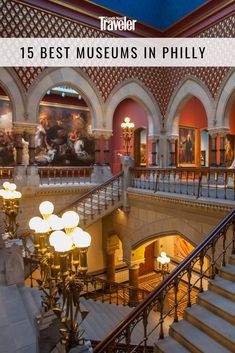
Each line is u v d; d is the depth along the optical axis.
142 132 14.55
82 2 10.27
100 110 11.10
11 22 9.09
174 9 11.56
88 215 9.09
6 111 12.71
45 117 13.79
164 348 3.51
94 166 11.35
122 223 10.41
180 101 11.83
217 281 4.22
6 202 6.13
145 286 12.23
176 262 12.77
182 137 13.55
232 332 3.32
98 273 12.33
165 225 8.19
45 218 3.45
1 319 4.41
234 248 4.61
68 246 2.63
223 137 10.21
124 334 3.37
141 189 8.91
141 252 10.11
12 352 3.66
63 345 2.86
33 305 4.87
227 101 9.88
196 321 3.71
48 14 9.76
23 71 9.38
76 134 14.80
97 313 6.93
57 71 10.05
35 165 9.73
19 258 5.68
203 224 6.83
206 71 10.57
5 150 12.70
